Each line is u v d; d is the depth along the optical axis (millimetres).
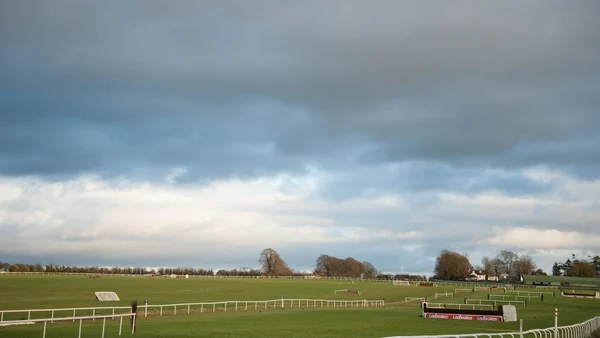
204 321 55406
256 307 83938
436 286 178125
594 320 54250
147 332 41438
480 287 167750
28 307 73438
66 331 40594
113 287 134625
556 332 36312
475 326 56406
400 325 56312
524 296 129500
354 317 66750
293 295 123812
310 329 49000
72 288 123812
